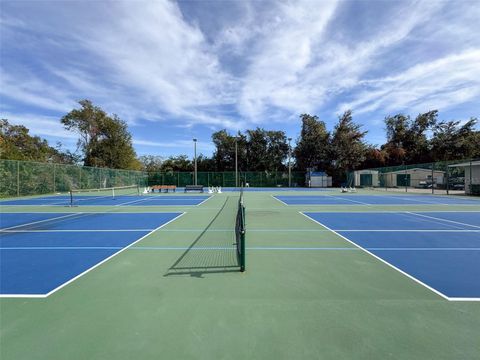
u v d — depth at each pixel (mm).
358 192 33281
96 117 47938
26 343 3291
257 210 15805
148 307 4172
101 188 36656
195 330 3539
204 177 51062
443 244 7941
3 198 24109
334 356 3016
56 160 50969
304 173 51188
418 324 3660
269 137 58375
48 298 4500
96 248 7605
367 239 8562
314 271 5711
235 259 6562
